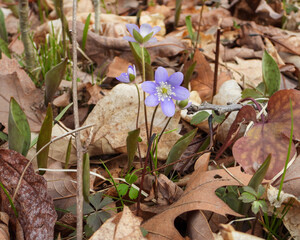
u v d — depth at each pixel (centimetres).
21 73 37
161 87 24
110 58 47
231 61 51
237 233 21
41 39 54
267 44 53
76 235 24
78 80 41
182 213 26
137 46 31
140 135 32
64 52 42
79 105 37
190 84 41
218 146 34
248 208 25
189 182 27
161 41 50
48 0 69
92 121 32
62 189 28
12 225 25
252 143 26
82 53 44
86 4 72
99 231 23
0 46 42
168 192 27
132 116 32
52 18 66
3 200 25
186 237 24
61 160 31
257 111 32
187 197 25
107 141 32
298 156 28
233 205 26
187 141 27
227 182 25
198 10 70
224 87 37
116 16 63
